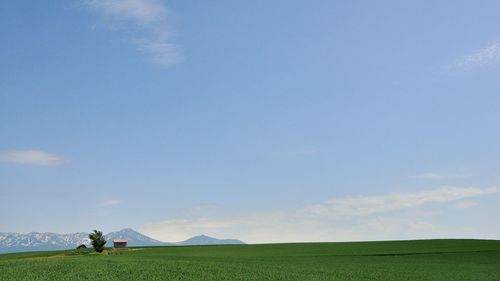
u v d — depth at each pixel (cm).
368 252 8869
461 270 5284
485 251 8575
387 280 4203
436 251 8738
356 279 4216
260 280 3884
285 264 5769
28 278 3553
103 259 5572
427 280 4244
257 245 12738
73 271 4072
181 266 4753
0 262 4959
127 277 3781
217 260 6244
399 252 8688
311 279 4078
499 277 4588
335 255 8325
